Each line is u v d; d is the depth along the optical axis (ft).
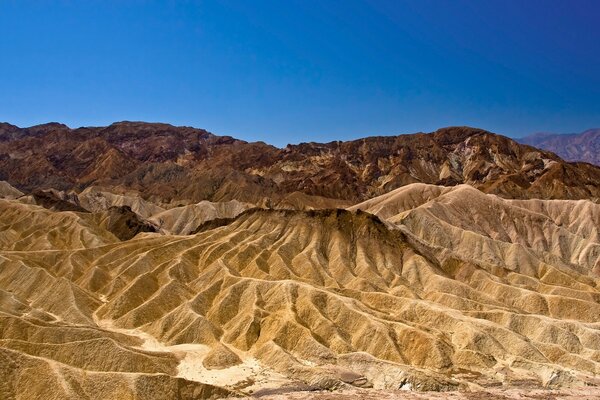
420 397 266.16
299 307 356.18
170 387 247.50
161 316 369.91
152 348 320.09
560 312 407.64
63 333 297.53
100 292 416.26
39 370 235.61
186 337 335.26
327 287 412.57
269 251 477.36
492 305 404.16
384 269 471.62
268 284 384.68
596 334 349.20
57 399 223.51
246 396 260.42
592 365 319.88
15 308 346.74
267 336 327.67
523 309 418.51
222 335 342.64
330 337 327.47
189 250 476.95
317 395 265.13
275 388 272.10
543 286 464.65
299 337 319.47
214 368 295.07
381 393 271.69
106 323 363.35
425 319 364.38
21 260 433.07
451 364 307.58
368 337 324.80
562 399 272.72
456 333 342.03
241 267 453.17
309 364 302.04
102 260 466.29
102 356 278.67
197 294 385.29
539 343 343.46
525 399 271.08
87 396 233.55
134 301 387.14
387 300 390.42
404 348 319.68
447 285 433.89
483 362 310.65
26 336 294.25
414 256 482.69
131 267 440.04
